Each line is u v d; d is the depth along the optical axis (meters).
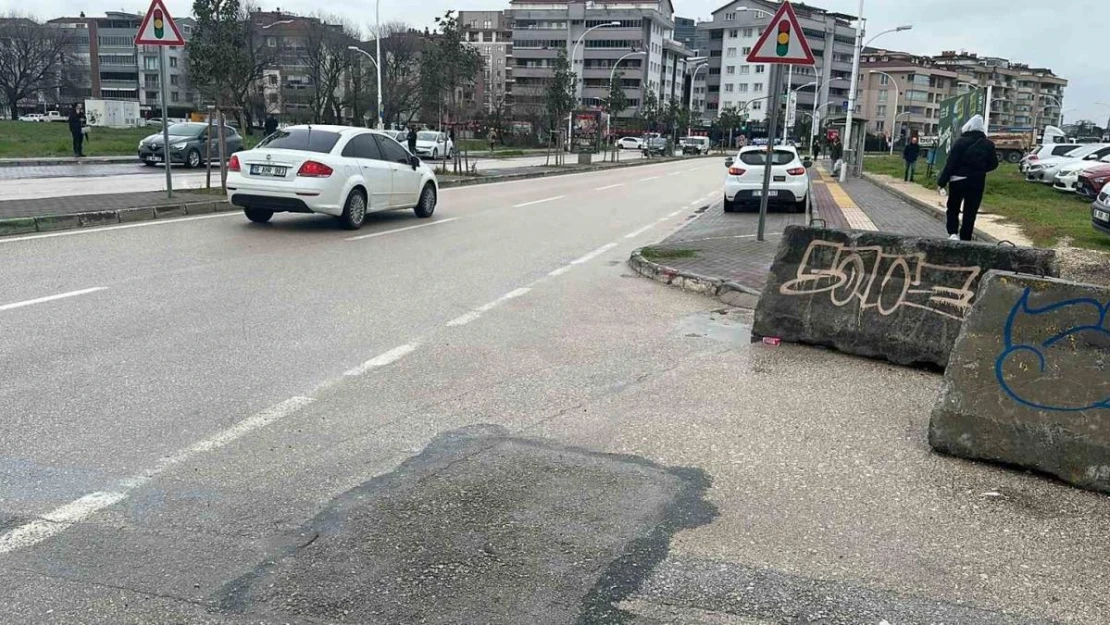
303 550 3.44
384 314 7.63
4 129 50.47
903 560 3.48
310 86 98.69
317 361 6.06
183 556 3.37
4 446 4.36
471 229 14.17
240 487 3.99
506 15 147.00
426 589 3.18
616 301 8.65
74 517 3.65
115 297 7.82
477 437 4.71
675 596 3.18
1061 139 63.44
